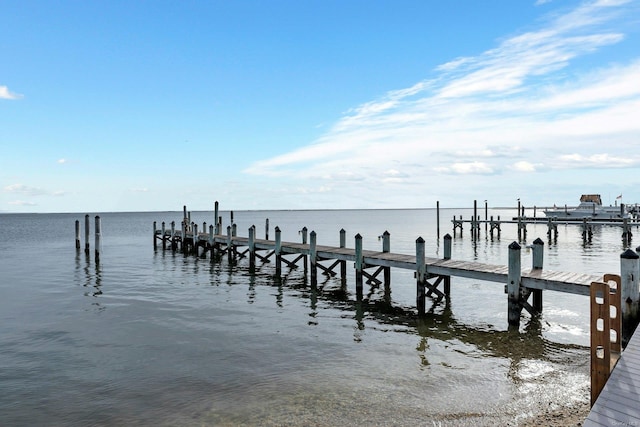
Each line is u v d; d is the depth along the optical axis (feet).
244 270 90.74
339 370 34.60
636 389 20.86
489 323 47.34
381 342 41.75
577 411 26.43
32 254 125.49
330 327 47.34
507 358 36.47
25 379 33.86
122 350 40.34
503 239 167.32
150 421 26.94
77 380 33.53
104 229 285.84
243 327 47.65
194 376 33.96
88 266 98.89
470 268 50.19
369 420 26.05
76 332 46.24
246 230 263.70
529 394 29.17
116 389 31.81
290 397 29.71
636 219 199.11
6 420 27.45
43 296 65.41
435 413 26.78
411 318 50.57
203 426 26.02
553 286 42.24
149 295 65.62
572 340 40.81
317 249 75.05
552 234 181.06
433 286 55.11
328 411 27.43
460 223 187.93
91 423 26.91
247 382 32.58
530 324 46.11
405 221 401.08
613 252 115.24
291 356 38.14
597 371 23.17
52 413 28.32
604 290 23.06
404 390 30.37
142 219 551.18
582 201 222.48
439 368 34.55
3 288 72.13
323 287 70.74
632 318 31.04
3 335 45.29
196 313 54.13
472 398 28.78
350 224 337.11
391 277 77.82
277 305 58.34
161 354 39.14
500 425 25.08
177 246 147.95
